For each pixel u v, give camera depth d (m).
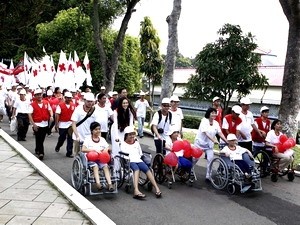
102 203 7.05
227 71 14.63
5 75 22.47
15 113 14.42
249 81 14.37
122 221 6.14
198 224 6.13
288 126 11.34
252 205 7.28
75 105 11.65
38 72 18.94
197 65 15.17
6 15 15.90
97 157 7.28
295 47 11.32
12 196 6.65
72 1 22.66
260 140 9.66
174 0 14.65
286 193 8.26
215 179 8.62
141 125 16.00
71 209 6.09
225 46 14.45
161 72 28.12
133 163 7.63
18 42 26.47
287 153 9.22
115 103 8.49
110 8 20.97
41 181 7.70
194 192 8.02
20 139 13.39
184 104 29.25
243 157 8.12
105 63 20.84
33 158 9.47
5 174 8.19
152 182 7.61
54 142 13.55
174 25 14.62
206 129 8.67
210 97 15.03
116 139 8.35
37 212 5.90
